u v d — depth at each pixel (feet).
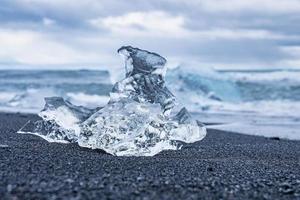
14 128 54.65
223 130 65.36
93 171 27.94
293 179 28.86
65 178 24.72
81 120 42.39
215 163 34.42
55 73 156.04
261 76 132.57
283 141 53.26
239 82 130.21
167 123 40.81
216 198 22.15
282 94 123.03
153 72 42.37
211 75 129.59
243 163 35.40
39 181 23.39
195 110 104.53
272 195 23.72
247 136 57.36
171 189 23.40
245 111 100.94
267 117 88.12
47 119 42.68
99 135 37.24
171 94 41.83
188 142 45.06
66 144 40.88
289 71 134.31
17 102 109.60
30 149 37.04
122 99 39.24
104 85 142.41
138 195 21.53
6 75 158.40
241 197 22.81
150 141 37.35
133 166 30.96
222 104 114.21
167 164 32.68
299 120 81.97
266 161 37.55
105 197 20.62
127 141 36.40
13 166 28.14
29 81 153.28
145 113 37.83
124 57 43.24
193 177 27.50
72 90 141.08
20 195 20.36
